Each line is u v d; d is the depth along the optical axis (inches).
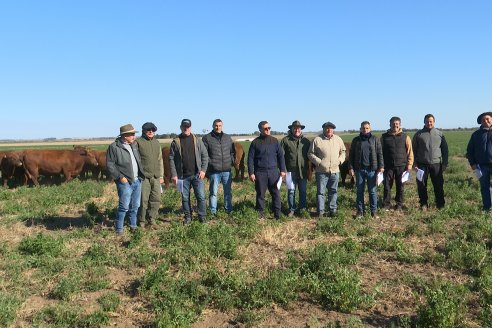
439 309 192.5
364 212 415.5
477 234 315.9
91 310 221.9
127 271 277.0
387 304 222.7
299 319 211.8
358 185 402.0
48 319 213.2
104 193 583.8
